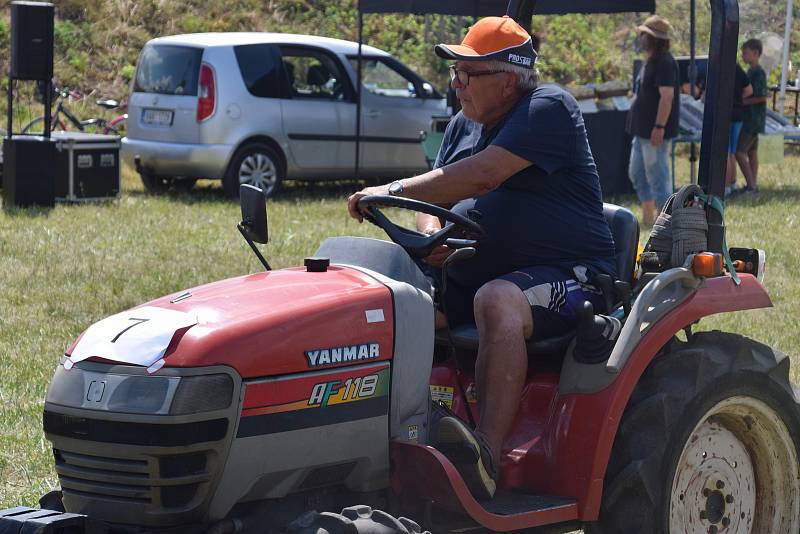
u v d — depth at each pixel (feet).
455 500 18.85
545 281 21.81
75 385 17.81
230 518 17.83
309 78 85.46
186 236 63.98
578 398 20.90
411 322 19.63
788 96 127.34
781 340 42.86
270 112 82.43
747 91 84.17
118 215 71.61
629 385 20.77
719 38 22.71
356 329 18.86
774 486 24.27
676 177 95.50
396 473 19.51
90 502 17.76
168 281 51.96
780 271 56.49
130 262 56.03
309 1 142.51
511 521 19.60
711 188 23.16
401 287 19.72
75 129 110.63
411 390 19.69
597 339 20.99
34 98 116.57
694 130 79.30
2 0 130.72
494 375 21.01
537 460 21.06
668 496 21.57
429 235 22.24
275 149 83.25
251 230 20.89
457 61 22.54
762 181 93.50
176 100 81.41
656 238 23.43
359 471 19.17
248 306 18.49
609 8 68.95
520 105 22.09
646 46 69.00
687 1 150.71
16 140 73.61
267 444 17.81
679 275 21.74
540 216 22.33
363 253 20.77
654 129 68.39
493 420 20.88
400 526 17.79
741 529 23.98
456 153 24.26
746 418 23.56
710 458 23.31
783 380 23.82
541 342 21.70
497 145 21.67
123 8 134.62
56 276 52.75
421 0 72.79
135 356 17.53
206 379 17.24
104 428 17.39
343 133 85.97
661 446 21.39
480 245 22.59
